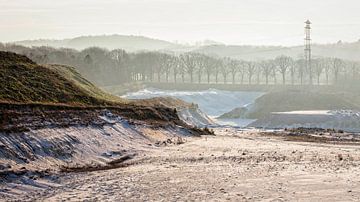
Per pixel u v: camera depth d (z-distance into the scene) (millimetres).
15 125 42000
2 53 69250
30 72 66188
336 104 148250
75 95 66125
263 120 120500
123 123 60375
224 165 40531
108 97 85062
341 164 40406
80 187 31359
